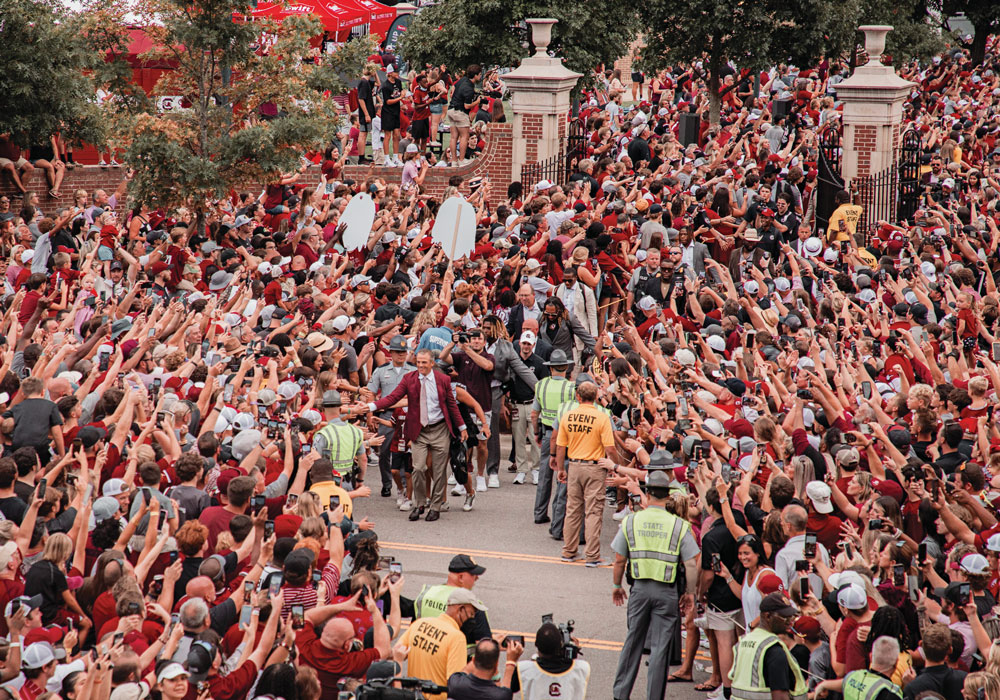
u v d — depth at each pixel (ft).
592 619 64.18
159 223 122.93
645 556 52.85
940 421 68.49
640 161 135.23
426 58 182.39
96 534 51.06
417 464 77.87
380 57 196.75
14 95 133.49
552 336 91.20
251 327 86.02
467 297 88.89
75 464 58.03
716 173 140.46
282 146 118.11
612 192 118.21
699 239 116.47
